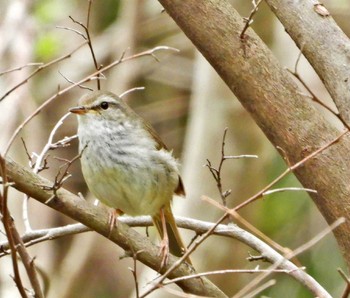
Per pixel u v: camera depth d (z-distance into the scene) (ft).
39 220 49.19
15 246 20.24
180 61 61.05
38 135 48.70
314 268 47.67
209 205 47.47
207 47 24.29
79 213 23.52
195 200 47.73
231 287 46.62
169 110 60.03
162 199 30.12
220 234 26.27
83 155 29.84
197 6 24.29
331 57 23.73
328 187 22.97
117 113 30.09
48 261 49.11
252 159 48.55
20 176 22.35
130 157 29.60
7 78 47.96
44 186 22.66
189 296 22.31
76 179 57.82
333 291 46.57
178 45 61.31
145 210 30.12
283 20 24.48
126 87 55.67
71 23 59.11
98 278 55.77
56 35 54.34
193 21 24.31
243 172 48.37
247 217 48.83
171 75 61.77
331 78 23.67
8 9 51.55
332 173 22.97
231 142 48.34
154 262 24.90
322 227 50.85
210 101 48.83
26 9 51.85
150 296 43.55
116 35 58.65
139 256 24.76
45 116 56.65
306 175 23.27
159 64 59.77
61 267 53.01
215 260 46.14
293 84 23.84
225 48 24.08
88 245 52.24
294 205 52.03
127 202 29.94
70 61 57.52
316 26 24.00
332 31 23.94
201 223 27.30
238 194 48.14
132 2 55.88
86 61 57.72
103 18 61.72
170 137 61.77
